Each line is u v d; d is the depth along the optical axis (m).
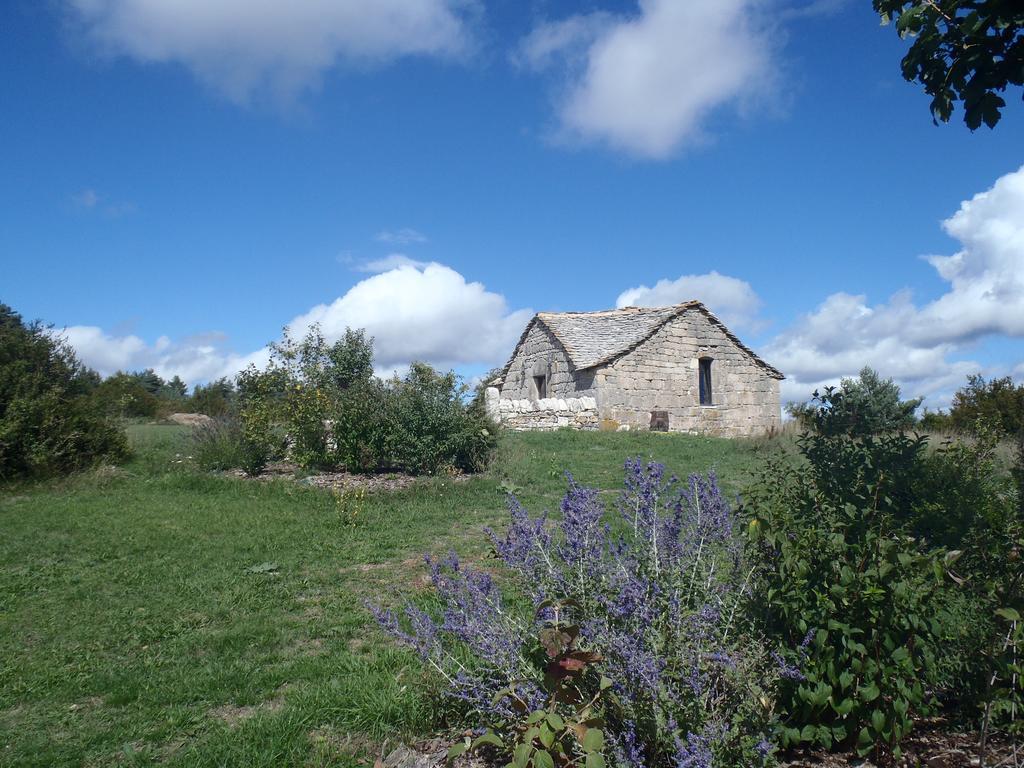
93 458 15.05
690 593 3.70
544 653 3.51
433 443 14.51
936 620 3.39
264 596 7.25
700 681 3.16
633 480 4.27
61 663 5.59
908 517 3.95
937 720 3.84
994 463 6.09
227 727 4.46
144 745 4.32
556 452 17.56
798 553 3.45
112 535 9.66
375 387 15.27
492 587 4.08
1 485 13.05
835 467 4.33
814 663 3.30
